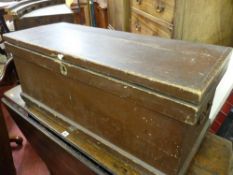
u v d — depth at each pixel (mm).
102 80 575
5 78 1234
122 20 1454
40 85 824
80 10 2088
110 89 569
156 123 524
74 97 710
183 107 451
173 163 542
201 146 686
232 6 981
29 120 874
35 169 1395
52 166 1106
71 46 689
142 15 1182
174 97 461
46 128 829
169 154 538
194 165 630
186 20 888
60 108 805
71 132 781
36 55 730
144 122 549
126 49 651
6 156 1137
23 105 945
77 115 748
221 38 1042
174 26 896
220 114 1205
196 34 947
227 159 648
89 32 829
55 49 666
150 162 597
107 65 551
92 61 577
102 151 706
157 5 994
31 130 924
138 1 1188
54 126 815
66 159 818
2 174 1143
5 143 1106
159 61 562
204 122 656
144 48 655
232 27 1048
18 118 949
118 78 542
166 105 476
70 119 791
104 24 2074
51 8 1458
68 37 783
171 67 527
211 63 539
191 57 578
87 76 606
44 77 778
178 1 847
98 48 667
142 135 574
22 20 1289
